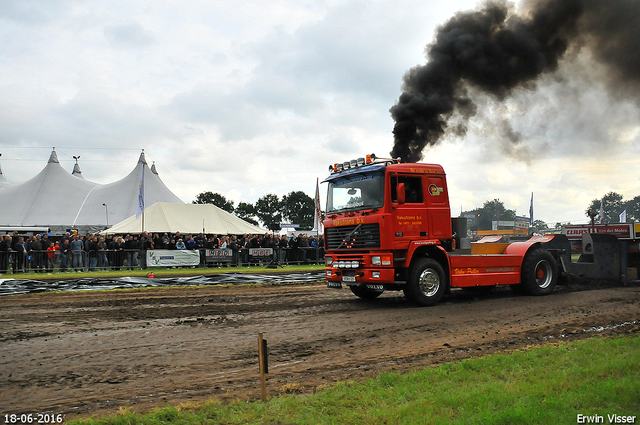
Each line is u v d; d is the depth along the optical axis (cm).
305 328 841
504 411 399
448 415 399
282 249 2327
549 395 439
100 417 435
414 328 836
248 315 975
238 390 511
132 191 4097
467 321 893
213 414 424
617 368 512
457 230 1180
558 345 673
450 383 494
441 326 851
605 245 1403
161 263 2041
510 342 720
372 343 727
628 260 1440
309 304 1129
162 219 2912
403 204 1064
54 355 658
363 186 1102
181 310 1038
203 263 2150
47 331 816
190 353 670
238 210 10544
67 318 941
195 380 549
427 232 1094
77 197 4172
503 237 1358
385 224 1040
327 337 769
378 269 1051
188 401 476
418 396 457
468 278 1138
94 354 664
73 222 3916
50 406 468
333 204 1178
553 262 1267
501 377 518
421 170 1104
